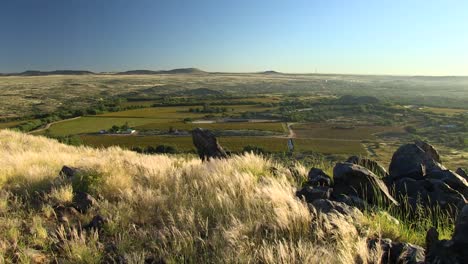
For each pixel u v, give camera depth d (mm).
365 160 7852
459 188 6152
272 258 3834
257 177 7309
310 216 4906
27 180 7984
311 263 3713
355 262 3832
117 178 7383
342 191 6047
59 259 4301
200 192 6617
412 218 5520
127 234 4793
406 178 6363
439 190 5777
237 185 6641
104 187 7027
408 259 3826
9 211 6090
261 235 4629
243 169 8016
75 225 5434
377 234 4457
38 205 6402
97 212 5934
